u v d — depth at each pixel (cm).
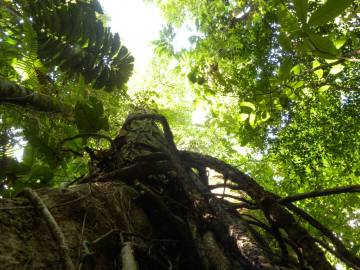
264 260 157
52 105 348
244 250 167
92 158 292
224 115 528
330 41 135
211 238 187
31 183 293
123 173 252
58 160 316
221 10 595
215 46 551
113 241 185
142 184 239
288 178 555
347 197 534
